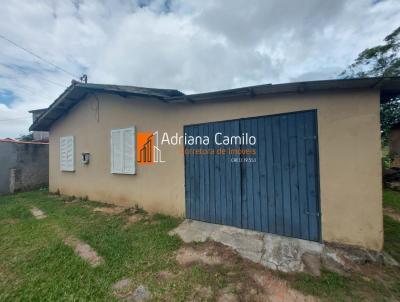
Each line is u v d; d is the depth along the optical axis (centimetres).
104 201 562
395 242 300
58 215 465
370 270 235
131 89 432
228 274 237
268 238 307
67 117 673
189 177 402
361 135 263
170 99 377
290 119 304
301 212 296
